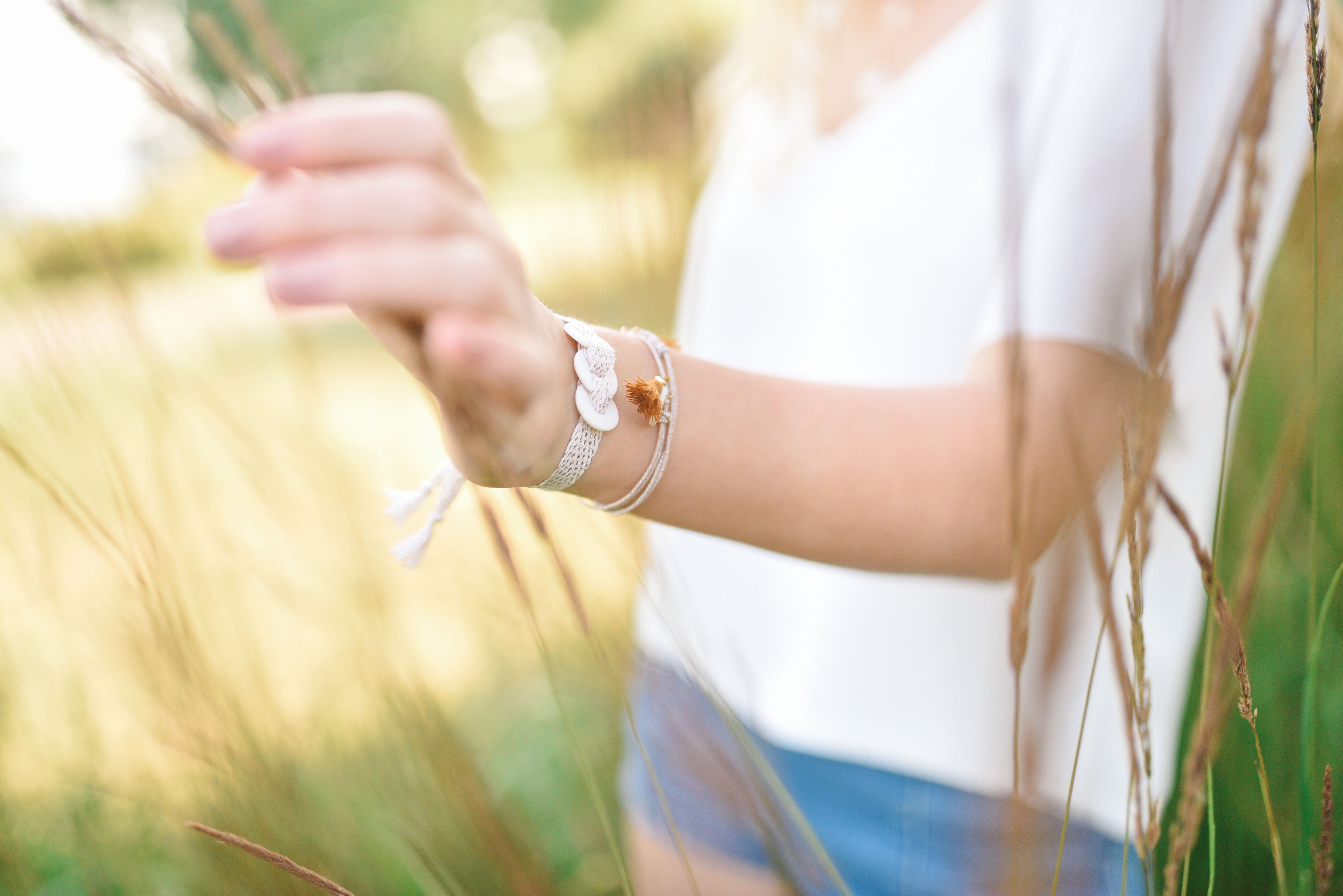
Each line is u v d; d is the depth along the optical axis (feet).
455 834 2.56
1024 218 1.88
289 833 2.45
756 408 1.72
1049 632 1.60
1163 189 1.56
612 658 2.85
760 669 2.60
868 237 2.34
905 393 1.80
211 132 1.38
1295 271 2.63
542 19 14.25
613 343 1.69
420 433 3.95
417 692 2.52
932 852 2.23
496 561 3.27
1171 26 1.80
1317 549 2.51
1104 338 1.81
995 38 2.19
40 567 2.74
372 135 1.38
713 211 3.01
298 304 1.38
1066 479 1.76
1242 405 2.84
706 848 2.47
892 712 2.30
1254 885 2.32
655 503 1.70
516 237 3.17
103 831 2.97
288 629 3.23
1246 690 1.60
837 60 2.59
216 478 3.18
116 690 2.94
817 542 1.74
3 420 2.62
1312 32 1.65
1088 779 2.11
